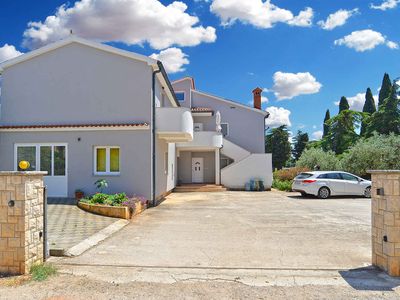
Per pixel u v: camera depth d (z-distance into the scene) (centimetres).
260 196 2064
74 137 1546
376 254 634
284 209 1452
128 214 1192
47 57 1622
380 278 573
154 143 1553
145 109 1552
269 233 950
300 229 1005
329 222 1122
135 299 489
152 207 1512
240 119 2973
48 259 688
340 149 4569
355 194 1919
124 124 1518
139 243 836
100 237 884
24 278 571
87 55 1600
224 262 674
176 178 2567
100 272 611
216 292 516
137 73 1567
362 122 4694
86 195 1520
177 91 2994
